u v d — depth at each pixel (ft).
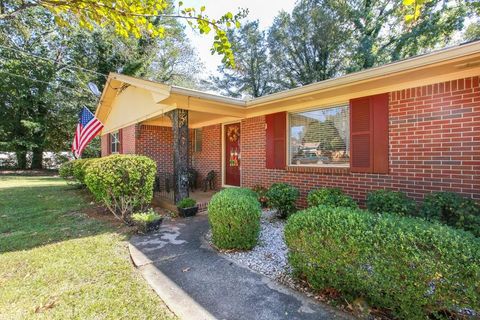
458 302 5.74
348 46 53.26
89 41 54.29
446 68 11.46
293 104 18.95
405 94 13.70
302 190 18.85
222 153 27.66
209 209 12.38
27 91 55.16
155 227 14.60
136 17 5.95
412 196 13.48
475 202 10.88
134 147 27.02
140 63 59.36
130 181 15.96
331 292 7.88
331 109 17.37
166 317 6.98
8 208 20.48
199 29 6.06
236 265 10.18
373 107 14.83
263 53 67.41
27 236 13.58
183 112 19.31
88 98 57.82
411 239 6.28
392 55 50.26
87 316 7.00
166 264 10.24
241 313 7.14
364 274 6.90
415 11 4.29
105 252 11.42
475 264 5.54
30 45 53.67
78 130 26.96
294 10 56.44
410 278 6.20
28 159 61.72
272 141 20.90
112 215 18.26
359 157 15.43
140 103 25.25
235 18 5.99
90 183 15.96
